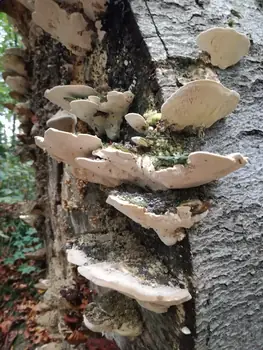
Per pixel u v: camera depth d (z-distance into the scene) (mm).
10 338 899
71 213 606
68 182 596
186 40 381
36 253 953
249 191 342
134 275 315
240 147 355
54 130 332
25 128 847
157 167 305
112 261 351
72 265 613
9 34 1393
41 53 696
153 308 311
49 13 465
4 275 1110
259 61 401
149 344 389
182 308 316
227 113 323
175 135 331
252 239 334
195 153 250
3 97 1556
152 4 396
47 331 822
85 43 486
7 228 1278
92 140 346
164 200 308
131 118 335
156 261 339
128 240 378
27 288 1064
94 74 496
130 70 401
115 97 372
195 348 315
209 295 311
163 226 293
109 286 286
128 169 313
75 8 464
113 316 374
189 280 307
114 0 417
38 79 729
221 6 426
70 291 572
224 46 347
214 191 325
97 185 467
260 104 383
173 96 289
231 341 327
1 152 1582
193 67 369
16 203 1398
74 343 532
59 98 436
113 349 462
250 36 411
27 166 1621
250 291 331
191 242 306
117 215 415
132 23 388
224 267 319
